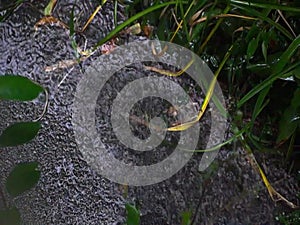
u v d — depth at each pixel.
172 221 0.66
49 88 0.66
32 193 0.65
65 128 0.66
